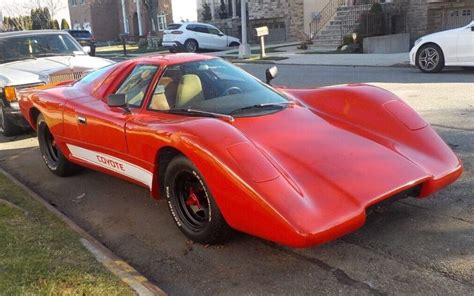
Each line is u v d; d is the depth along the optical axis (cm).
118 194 507
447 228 372
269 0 2920
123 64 493
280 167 330
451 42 1170
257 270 334
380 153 371
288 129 386
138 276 321
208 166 329
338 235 307
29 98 584
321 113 436
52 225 404
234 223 329
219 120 362
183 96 423
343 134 393
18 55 859
